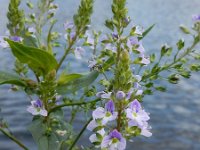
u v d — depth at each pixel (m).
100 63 0.14
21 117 0.87
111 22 0.14
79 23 0.15
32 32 0.15
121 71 0.12
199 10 3.74
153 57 0.15
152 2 4.42
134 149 0.80
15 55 0.14
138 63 0.14
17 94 1.02
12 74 0.15
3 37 0.15
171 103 1.13
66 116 0.56
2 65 0.90
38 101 0.14
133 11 3.54
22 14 0.15
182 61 0.15
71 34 0.15
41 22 0.16
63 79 0.14
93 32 0.16
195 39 0.15
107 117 0.12
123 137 0.12
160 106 1.10
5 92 1.03
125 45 0.14
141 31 0.14
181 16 3.27
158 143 0.85
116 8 0.14
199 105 1.10
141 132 0.12
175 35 2.08
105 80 0.13
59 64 0.15
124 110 0.12
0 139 0.76
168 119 1.00
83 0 0.15
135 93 0.12
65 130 0.14
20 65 0.15
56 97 0.15
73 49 0.15
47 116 0.14
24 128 0.80
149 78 0.15
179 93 1.22
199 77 1.38
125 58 0.12
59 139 0.14
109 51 0.14
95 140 0.12
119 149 0.12
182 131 0.92
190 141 0.87
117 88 0.12
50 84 0.14
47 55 0.14
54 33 0.16
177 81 0.15
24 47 0.14
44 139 0.14
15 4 0.15
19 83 0.14
